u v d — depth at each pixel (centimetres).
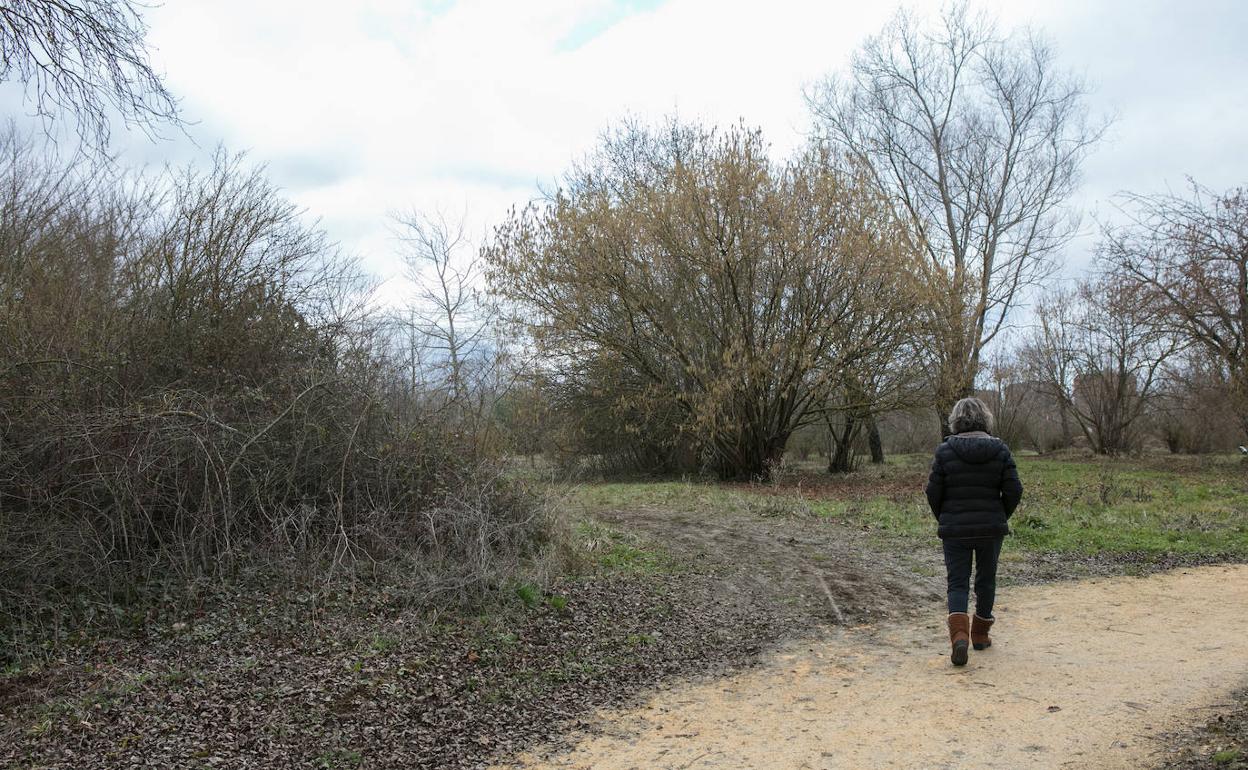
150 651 552
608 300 2030
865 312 1966
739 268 1966
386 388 873
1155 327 2525
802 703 519
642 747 460
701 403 2006
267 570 686
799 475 2306
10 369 609
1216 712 450
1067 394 3647
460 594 690
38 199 823
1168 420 3666
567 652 621
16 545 568
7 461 596
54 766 406
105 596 608
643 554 939
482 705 522
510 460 955
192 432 670
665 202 1973
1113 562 925
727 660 620
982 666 568
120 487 628
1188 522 1161
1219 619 664
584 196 2044
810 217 1947
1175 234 2405
